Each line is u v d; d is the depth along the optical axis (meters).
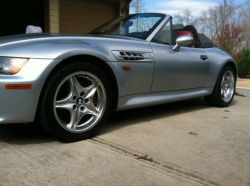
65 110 2.53
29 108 2.21
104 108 2.67
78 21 7.46
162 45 3.34
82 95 2.53
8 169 1.89
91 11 7.73
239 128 3.22
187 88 3.77
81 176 1.85
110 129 2.93
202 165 2.12
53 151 2.23
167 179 1.87
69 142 2.46
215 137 2.83
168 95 3.47
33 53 2.23
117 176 1.87
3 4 8.76
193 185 1.81
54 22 6.75
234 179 1.93
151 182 1.82
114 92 2.85
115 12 8.38
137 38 3.23
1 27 8.86
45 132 2.51
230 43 15.54
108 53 2.68
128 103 2.95
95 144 2.44
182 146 2.51
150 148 2.41
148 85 3.12
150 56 3.08
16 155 2.12
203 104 4.74
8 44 2.25
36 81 2.18
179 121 3.42
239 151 2.46
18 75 2.15
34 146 2.32
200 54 3.94
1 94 2.12
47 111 2.29
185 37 3.34
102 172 1.92
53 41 2.41
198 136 2.83
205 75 4.04
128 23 3.61
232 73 4.63
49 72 2.24
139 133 2.83
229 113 4.07
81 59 2.51
